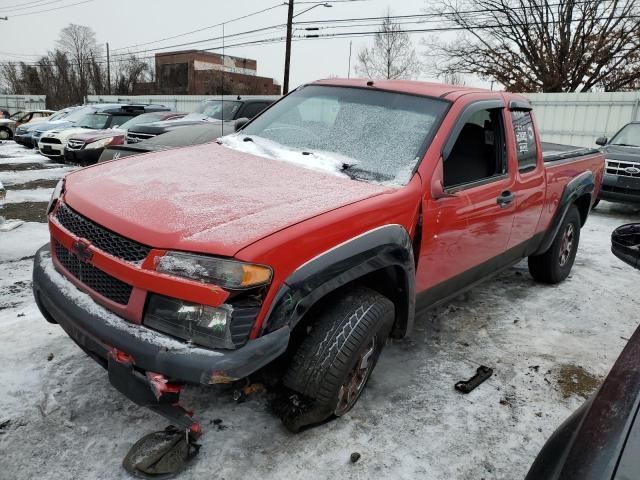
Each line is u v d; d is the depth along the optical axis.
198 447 2.41
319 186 2.69
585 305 4.58
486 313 4.30
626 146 9.05
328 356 2.36
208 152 3.31
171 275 1.99
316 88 3.88
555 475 1.37
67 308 2.26
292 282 2.08
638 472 1.21
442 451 2.55
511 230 3.84
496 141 3.65
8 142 20.72
